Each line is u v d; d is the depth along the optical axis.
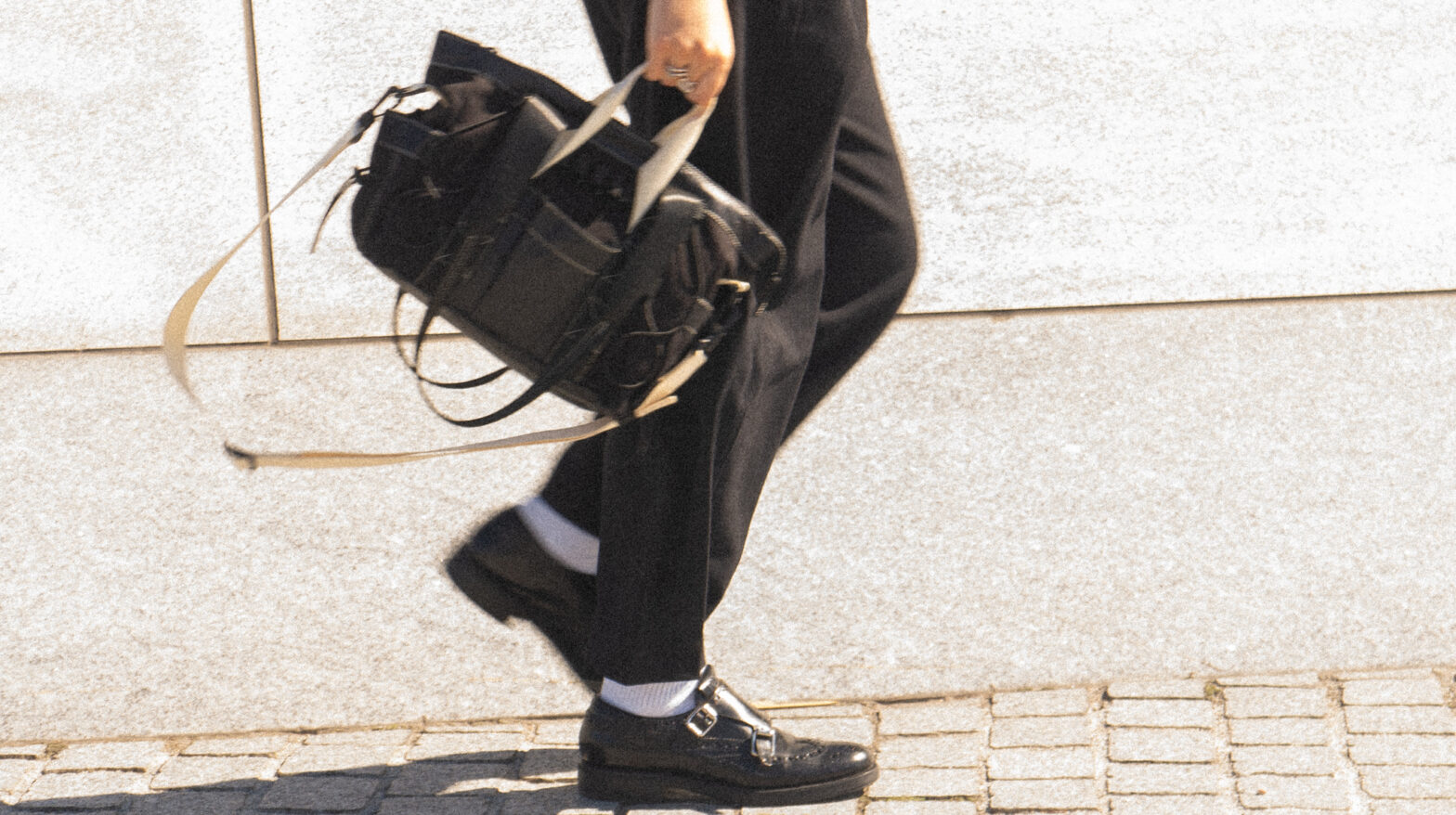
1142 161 2.93
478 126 1.70
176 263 2.97
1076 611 2.66
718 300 1.81
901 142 2.94
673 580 2.08
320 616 2.71
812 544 2.72
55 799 2.37
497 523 2.21
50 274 2.96
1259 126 2.92
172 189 2.98
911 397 2.82
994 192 2.93
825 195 1.97
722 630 2.67
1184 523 2.71
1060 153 2.93
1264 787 2.19
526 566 2.20
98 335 2.95
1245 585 2.66
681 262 1.74
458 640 2.68
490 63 1.75
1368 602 2.63
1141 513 2.72
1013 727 2.45
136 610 2.73
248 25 2.98
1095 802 2.18
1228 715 2.43
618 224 1.71
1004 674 2.62
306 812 2.29
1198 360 2.83
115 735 2.65
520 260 1.71
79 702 2.67
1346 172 2.91
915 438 2.80
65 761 2.53
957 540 2.72
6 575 2.75
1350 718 2.39
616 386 1.80
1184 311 2.88
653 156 1.69
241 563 2.75
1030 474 2.76
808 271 2.01
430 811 2.27
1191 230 2.92
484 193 1.69
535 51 2.99
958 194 2.93
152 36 2.97
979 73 2.93
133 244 2.97
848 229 2.08
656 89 1.84
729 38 1.70
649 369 1.79
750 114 1.88
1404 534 2.68
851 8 1.87
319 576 2.74
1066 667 2.61
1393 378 2.80
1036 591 2.68
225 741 2.60
